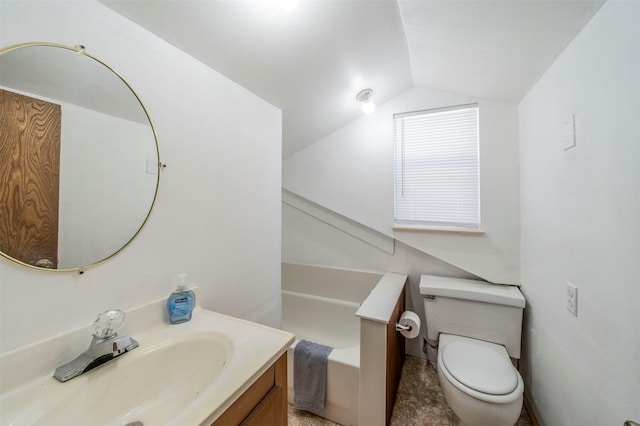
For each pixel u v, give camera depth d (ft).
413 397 5.55
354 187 7.52
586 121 3.18
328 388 4.86
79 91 2.46
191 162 3.53
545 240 4.45
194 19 3.11
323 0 3.51
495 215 6.08
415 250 7.13
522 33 3.61
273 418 2.53
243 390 2.08
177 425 1.66
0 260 2.00
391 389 4.97
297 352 5.05
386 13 4.08
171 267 3.28
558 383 3.96
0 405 1.91
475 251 6.26
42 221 2.23
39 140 2.21
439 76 5.84
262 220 4.91
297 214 8.44
